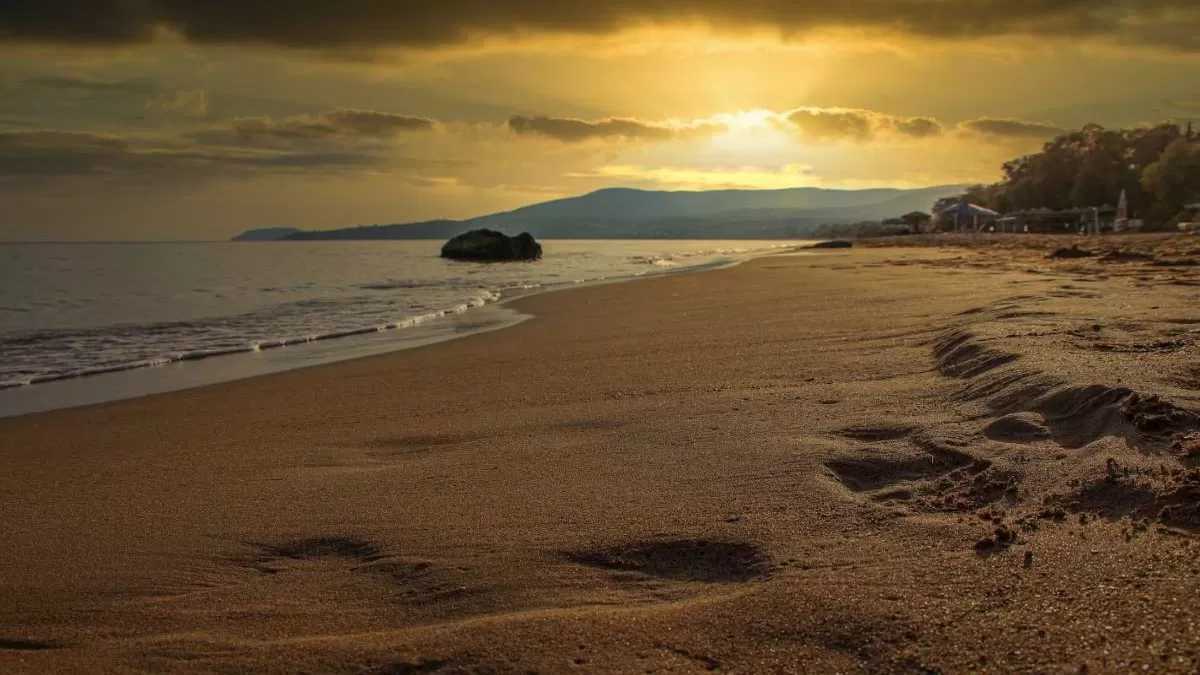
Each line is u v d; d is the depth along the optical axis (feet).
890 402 17.08
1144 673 6.43
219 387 28.60
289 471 16.29
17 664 8.36
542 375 26.84
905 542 9.70
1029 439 13.01
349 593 9.86
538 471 14.64
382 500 13.56
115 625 9.30
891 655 7.20
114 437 21.22
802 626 7.84
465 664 7.63
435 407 22.45
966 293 42.29
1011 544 9.15
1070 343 19.34
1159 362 15.79
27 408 26.11
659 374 24.72
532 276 103.30
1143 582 7.79
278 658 8.07
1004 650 7.04
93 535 12.77
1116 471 10.51
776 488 12.27
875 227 497.05
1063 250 74.43
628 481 13.50
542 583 9.65
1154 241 107.65
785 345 28.30
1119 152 270.26
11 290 80.48
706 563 9.95
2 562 11.68
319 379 29.30
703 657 7.48
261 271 121.90
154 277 104.22
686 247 356.59
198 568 11.05
